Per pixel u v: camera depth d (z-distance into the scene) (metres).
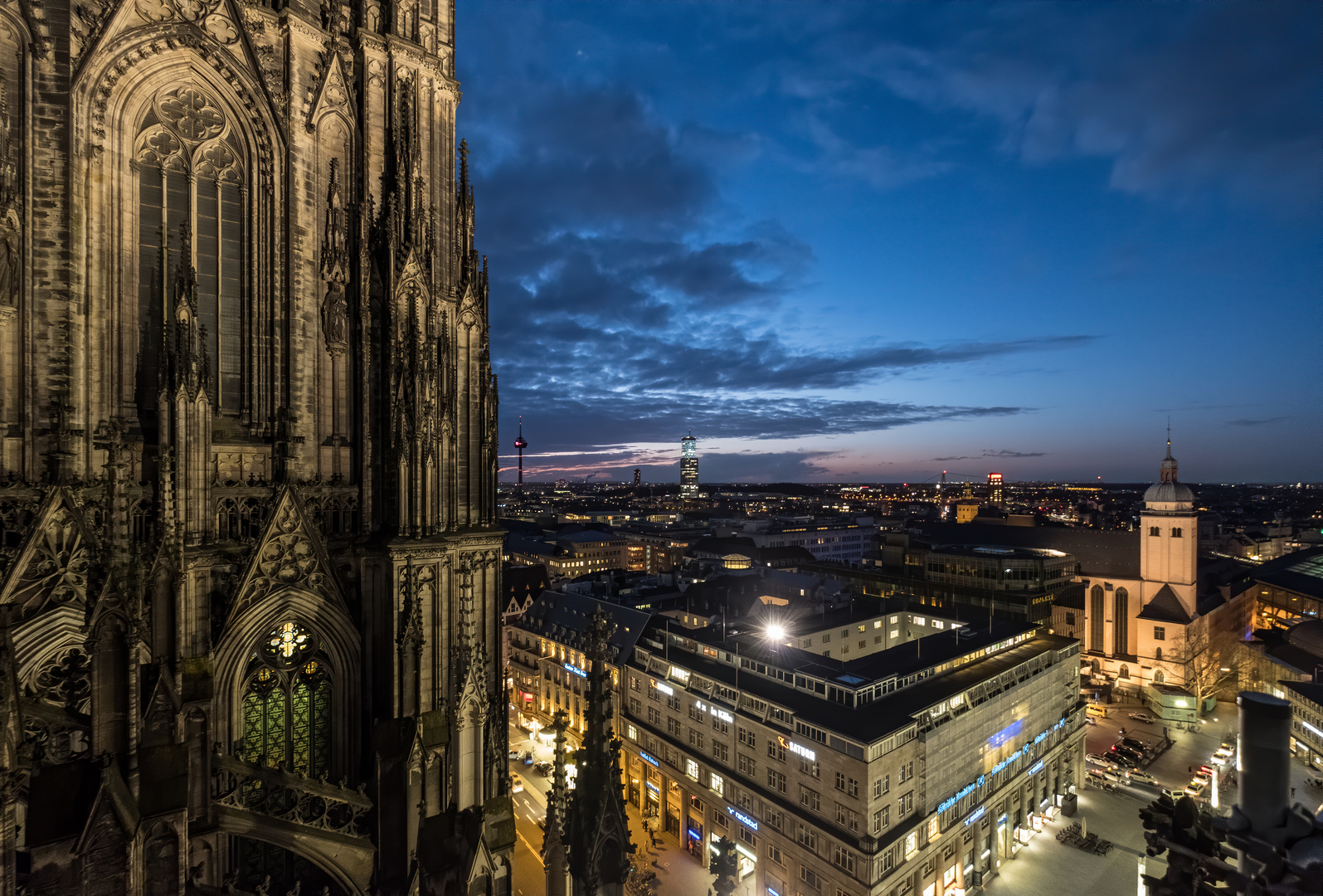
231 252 27.14
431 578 28.19
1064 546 141.25
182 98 25.88
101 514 22.86
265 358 27.39
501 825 27.36
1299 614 135.12
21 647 20.22
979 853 62.19
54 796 16.81
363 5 29.27
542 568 133.25
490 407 31.73
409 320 28.38
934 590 137.38
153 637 21.20
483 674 27.75
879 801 51.91
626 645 83.06
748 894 60.88
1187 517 112.06
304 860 26.17
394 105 29.56
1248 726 7.17
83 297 22.95
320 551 26.67
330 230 28.66
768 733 60.16
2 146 21.58
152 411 25.03
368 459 28.52
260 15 27.28
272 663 25.86
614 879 22.19
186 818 18.89
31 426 21.69
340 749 27.09
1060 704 78.50
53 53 22.55
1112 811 76.50
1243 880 6.95
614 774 22.80
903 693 60.97
